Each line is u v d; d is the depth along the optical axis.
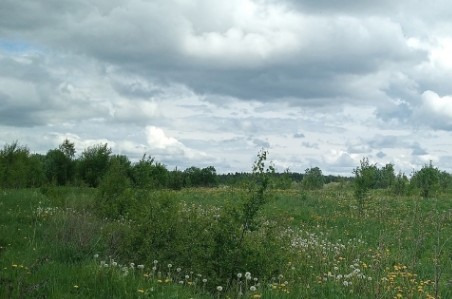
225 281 9.09
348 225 19.91
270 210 22.11
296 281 9.62
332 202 28.44
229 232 9.49
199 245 9.70
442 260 12.89
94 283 7.67
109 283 7.68
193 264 9.45
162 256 9.84
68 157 53.38
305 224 19.83
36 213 16.53
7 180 34.25
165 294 7.34
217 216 10.33
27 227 14.01
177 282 8.87
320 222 20.56
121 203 16.44
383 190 39.62
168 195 11.32
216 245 9.42
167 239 10.27
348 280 9.67
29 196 21.95
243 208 9.62
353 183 25.00
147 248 10.16
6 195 22.11
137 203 15.55
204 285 8.51
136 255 10.27
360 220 21.20
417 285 9.85
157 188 18.08
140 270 9.24
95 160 52.00
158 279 8.41
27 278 7.91
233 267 9.20
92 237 11.57
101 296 7.20
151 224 10.45
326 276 10.17
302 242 13.50
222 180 78.81
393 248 14.46
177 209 11.16
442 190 39.88
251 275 9.25
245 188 9.77
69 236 11.79
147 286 7.62
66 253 10.36
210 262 9.23
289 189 42.38
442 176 44.59
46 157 53.06
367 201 25.44
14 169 35.41
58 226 13.20
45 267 8.69
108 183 17.05
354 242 15.50
